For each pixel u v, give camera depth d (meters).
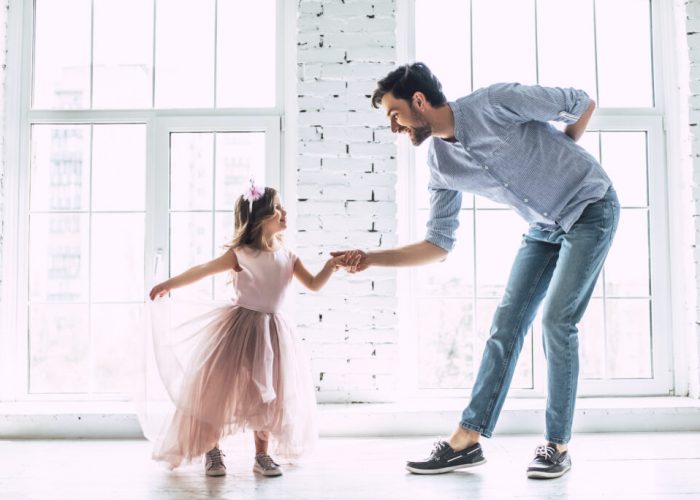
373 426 2.73
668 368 3.05
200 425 2.21
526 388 3.04
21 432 2.70
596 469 2.20
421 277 3.08
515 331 2.23
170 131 3.05
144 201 3.06
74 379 3.04
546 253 2.26
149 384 2.37
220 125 3.04
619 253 3.11
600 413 2.75
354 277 2.91
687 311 3.01
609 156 3.12
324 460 2.36
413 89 2.03
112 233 3.06
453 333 3.08
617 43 3.14
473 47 3.12
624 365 3.08
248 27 3.11
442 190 2.34
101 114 3.05
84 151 3.07
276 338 2.33
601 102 3.13
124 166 3.07
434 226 2.36
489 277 3.08
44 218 3.06
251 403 2.21
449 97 3.11
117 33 3.11
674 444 2.53
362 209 2.93
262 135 3.08
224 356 2.26
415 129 2.10
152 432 2.35
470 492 1.97
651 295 3.07
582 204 2.09
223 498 1.94
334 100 2.95
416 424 2.73
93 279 3.04
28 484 2.08
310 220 2.93
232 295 3.03
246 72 3.10
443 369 3.08
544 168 2.09
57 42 3.11
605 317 3.08
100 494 1.98
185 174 3.06
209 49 3.10
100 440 2.67
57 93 3.09
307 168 2.94
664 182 3.09
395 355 2.91
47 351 3.03
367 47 2.95
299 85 2.95
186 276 2.35
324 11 2.96
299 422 2.31
